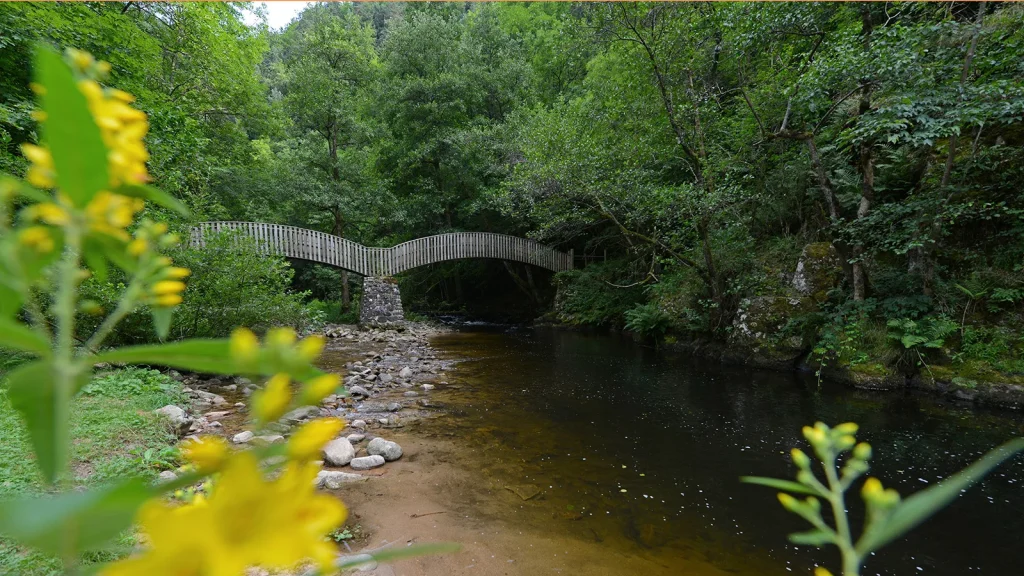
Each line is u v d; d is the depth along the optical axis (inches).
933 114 236.2
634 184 374.9
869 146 287.0
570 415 225.1
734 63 338.3
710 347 380.2
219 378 265.0
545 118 551.2
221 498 8.2
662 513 135.0
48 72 9.4
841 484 15.5
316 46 665.0
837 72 253.4
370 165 797.9
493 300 882.1
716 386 283.3
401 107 725.3
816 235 355.3
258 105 579.2
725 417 223.0
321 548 8.3
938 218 256.1
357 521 124.6
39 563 71.9
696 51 346.0
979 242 282.7
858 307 292.5
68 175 10.3
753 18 291.3
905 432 198.8
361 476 151.9
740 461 172.1
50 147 10.0
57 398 10.1
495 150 693.9
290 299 325.7
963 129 293.7
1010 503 139.7
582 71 778.8
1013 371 234.2
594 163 382.3
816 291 327.0
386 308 598.9
